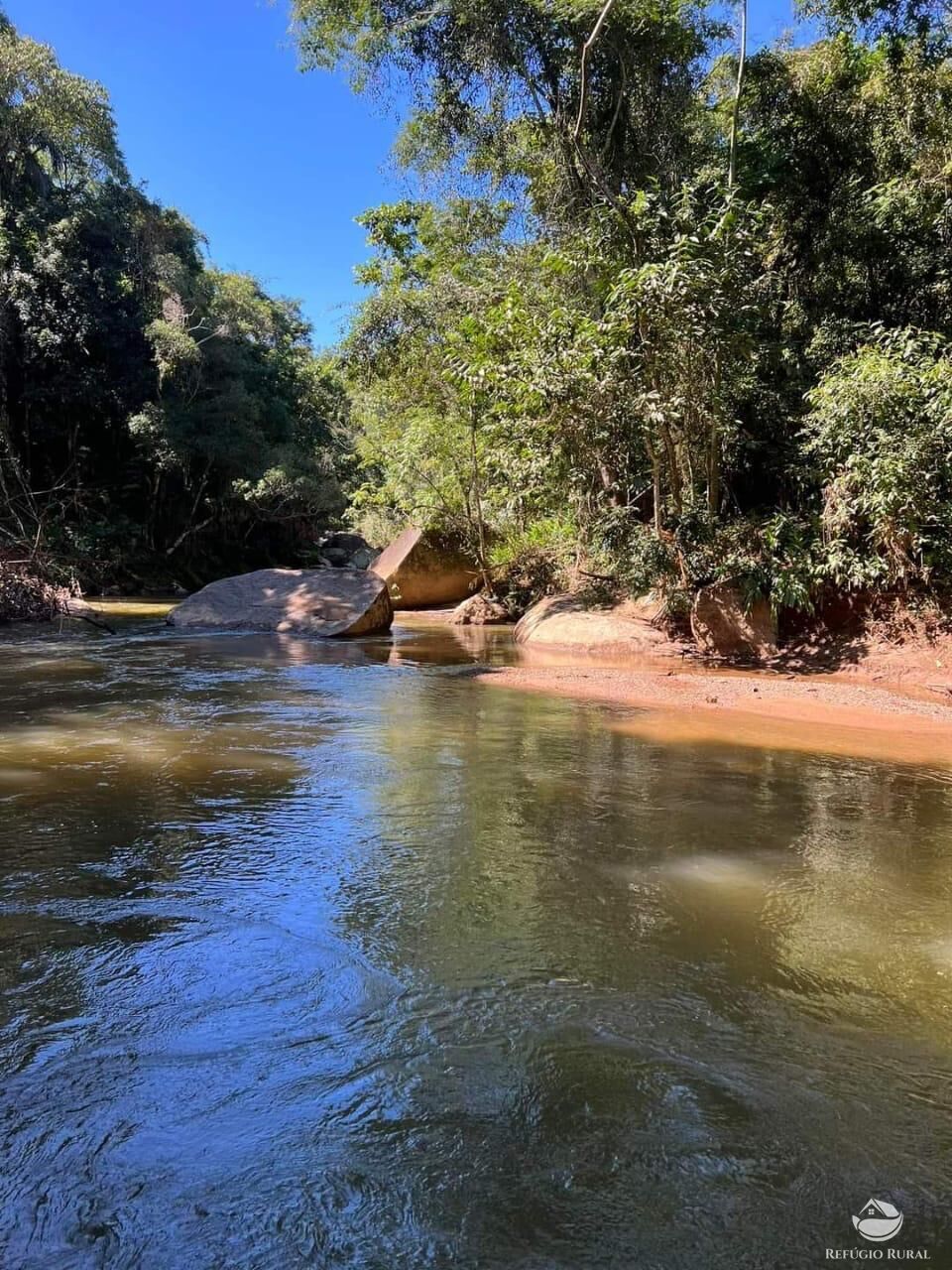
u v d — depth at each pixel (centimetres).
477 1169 150
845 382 856
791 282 1209
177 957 230
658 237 1006
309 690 736
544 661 974
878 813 387
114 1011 201
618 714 636
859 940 250
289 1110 165
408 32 1180
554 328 951
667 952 240
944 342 950
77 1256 130
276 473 2914
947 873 308
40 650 1020
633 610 1113
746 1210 141
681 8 1103
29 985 212
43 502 2358
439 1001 209
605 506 1108
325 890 282
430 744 518
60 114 2289
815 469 982
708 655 988
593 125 1161
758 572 952
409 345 1656
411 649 1097
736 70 1201
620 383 938
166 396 2764
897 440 830
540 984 219
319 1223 137
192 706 639
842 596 968
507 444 1133
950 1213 142
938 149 1113
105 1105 165
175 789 404
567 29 1079
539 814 375
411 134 1407
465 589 1973
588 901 277
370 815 369
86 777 422
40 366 2400
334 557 3894
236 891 279
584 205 1177
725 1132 161
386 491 1962
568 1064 183
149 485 2866
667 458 997
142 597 2338
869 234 1073
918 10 1050
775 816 379
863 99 1166
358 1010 204
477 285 1477
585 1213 140
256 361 3422
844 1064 185
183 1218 138
